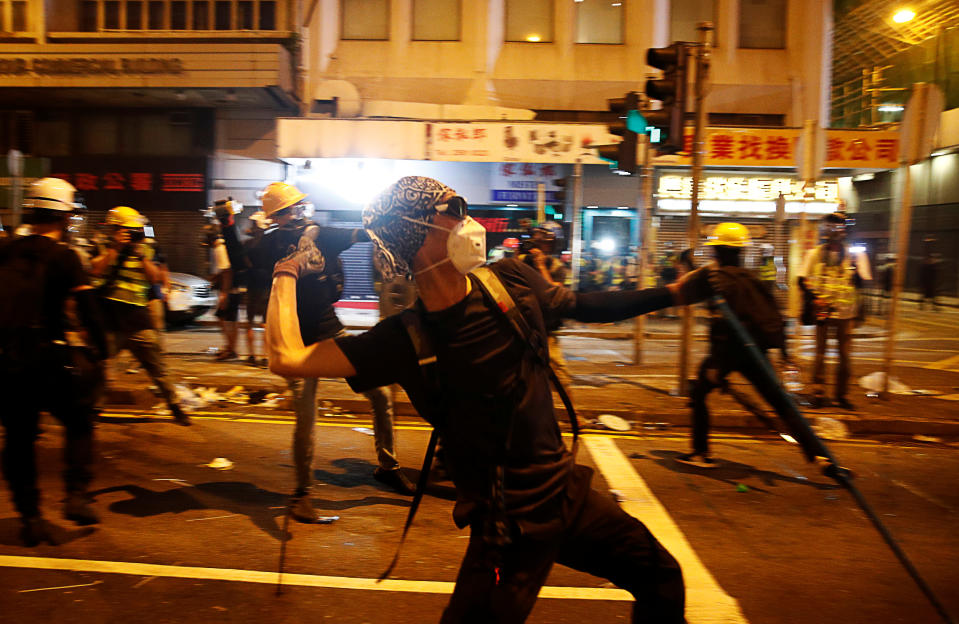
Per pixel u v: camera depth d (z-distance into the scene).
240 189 21.45
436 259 2.03
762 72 20.94
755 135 19.95
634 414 7.98
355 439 7.05
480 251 2.00
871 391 9.53
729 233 5.88
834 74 28.89
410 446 6.86
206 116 21.33
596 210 21.19
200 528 4.70
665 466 6.45
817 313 8.34
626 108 9.41
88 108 21.62
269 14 20.55
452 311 2.05
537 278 2.23
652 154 11.59
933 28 24.78
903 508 5.52
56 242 4.30
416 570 4.17
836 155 20.08
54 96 20.50
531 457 2.10
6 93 20.23
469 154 19.62
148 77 19.39
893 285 8.96
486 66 20.81
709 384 6.30
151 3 20.55
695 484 5.97
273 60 19.28
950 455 7.11
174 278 15.51
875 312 23.36
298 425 4.82
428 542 4.59
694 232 8.27
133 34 20.16
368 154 19.78
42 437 6.77
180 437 6.91
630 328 17.06
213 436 6.98
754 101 20.98
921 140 8.63
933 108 8.53
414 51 20.89
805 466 6.55
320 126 19.86
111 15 20.61
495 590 2.08
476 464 2.11
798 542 4.79
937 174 25.97
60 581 3.90
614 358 12.59
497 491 2.05
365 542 4.55
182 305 15.20
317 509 5.11
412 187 2.04
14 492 4.30
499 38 20.92
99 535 4.52
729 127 19.94
